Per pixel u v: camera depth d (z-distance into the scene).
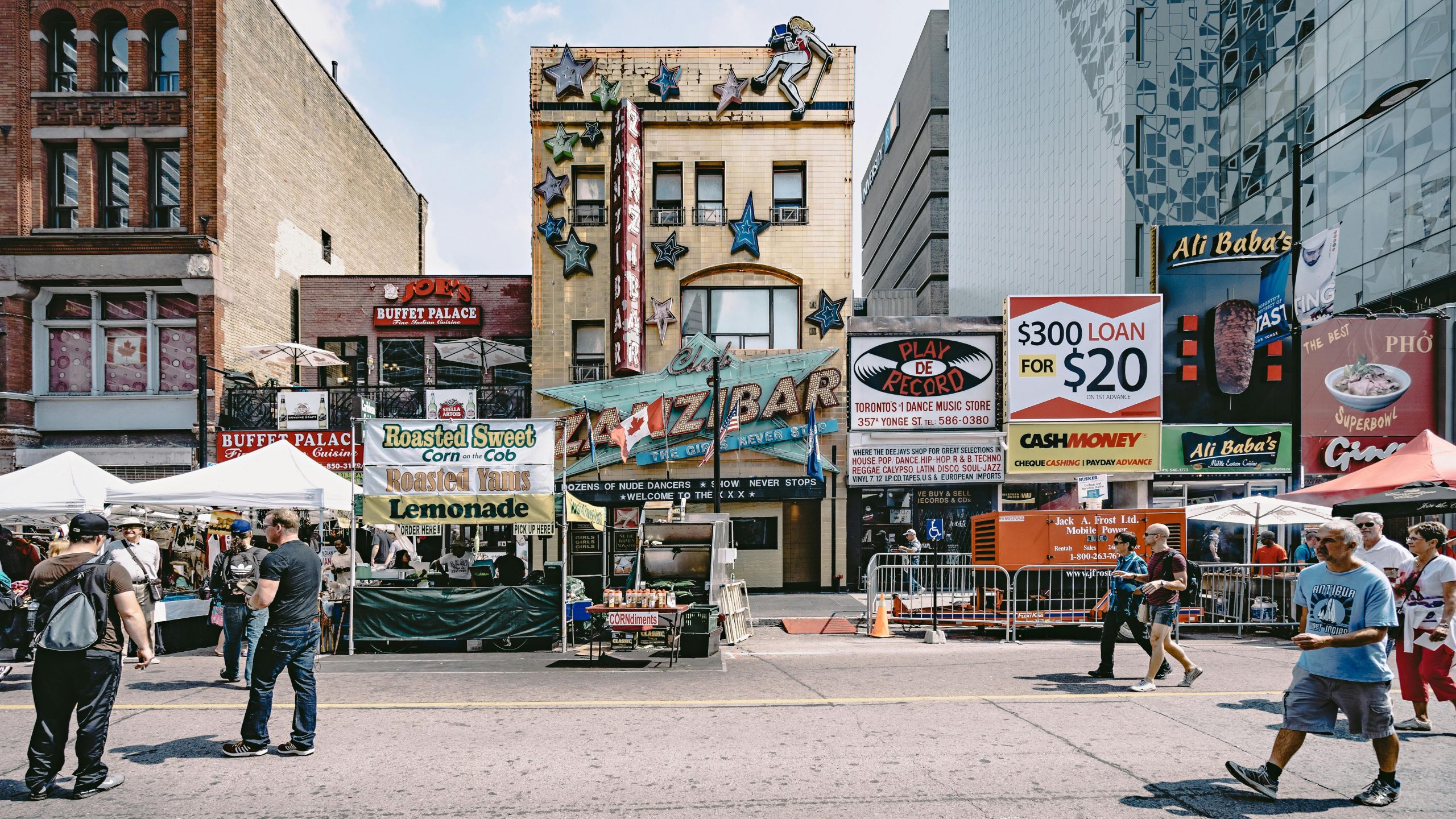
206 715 7.31
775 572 21.88
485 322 23.50
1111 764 5.73
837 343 21.97
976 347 20.75
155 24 20.81
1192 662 9.09
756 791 5.19
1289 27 21.62
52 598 5.13
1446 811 4.80
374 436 11.11
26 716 7.43
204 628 12.60
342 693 8.23
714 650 10.82
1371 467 12.36
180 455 20.11
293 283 24.67
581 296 22.20
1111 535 12.99
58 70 20.58
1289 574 12.77
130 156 20.38
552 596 11.19
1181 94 23.55
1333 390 19.34
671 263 22.16
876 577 13.98
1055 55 28.88
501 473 11.13
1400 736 6.51
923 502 21.31
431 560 19.77
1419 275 17.94
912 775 5.48
